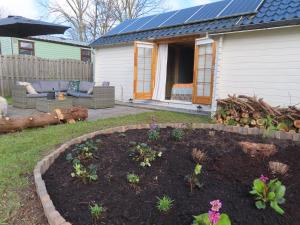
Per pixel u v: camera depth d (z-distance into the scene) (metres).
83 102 8.59
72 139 4.09
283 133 4.08
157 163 2.97
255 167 2.84
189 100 9.16
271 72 6.45
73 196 2.36
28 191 2.63
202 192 2.37
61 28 8.38
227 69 7.18
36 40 15.61
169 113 7.53
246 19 6.80
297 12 5.93
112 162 3.04
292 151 3.31
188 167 2.86
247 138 3.95
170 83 12.11
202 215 1.80
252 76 6.76
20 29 8.30
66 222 1.90
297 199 2.28
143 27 10.44
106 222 1.98
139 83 9.55
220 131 4.43
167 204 2.09
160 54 9.66
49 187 2.57
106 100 8.73
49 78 12.80
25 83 8.56
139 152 3.14
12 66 11.37
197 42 7.84
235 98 5.75
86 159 3.10
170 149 3.39
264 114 5.27
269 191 2.18
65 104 7.03
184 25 8.73
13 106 8.47
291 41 6.08
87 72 14.52
